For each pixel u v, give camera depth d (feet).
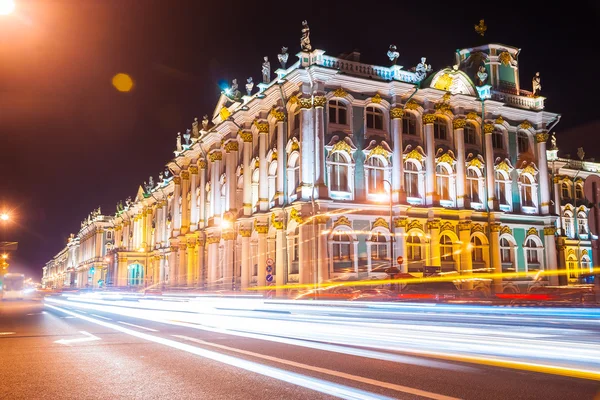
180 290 186.91
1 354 39.75
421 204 130.11
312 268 115.65
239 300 107.24
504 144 145.28
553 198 176.65
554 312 82.94
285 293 123.75
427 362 32.81
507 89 150.20
